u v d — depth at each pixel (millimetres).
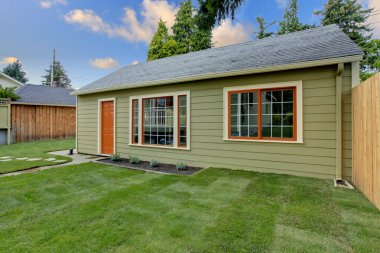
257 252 2076
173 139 6426
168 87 6496
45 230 2508
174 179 4648
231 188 3953
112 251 2109
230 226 2566
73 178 4773
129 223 2672
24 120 12398
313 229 2477
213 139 5766
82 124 8914
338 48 4504
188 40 21750
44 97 14445
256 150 5184
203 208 3096
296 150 4727
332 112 4363
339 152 4285
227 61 6199
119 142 7676
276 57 5180
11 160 6867
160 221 2717
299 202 3240
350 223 2594
